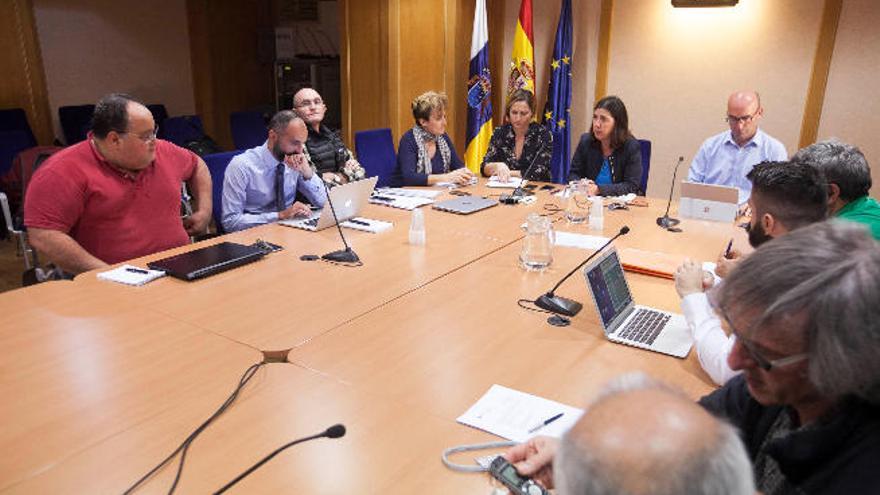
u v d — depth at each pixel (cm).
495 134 423
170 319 183
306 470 116
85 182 247
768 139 366
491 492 110
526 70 511
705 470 46
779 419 100
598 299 175
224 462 118
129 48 638
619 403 53
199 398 140
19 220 364
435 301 199
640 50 493
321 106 376
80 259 242
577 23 510
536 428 130
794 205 161
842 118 436
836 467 78
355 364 157
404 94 520
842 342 72
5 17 540
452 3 504
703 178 387
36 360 156
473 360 160
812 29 432
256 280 216
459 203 326
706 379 151
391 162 439
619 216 310
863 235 78
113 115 241
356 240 265
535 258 239
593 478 48
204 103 710
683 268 177
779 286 77
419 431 128
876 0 410
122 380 147
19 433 126
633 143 371
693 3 459
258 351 163
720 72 468
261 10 745
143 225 267
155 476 113
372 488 111
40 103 572
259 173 311
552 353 165
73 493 109
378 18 507
